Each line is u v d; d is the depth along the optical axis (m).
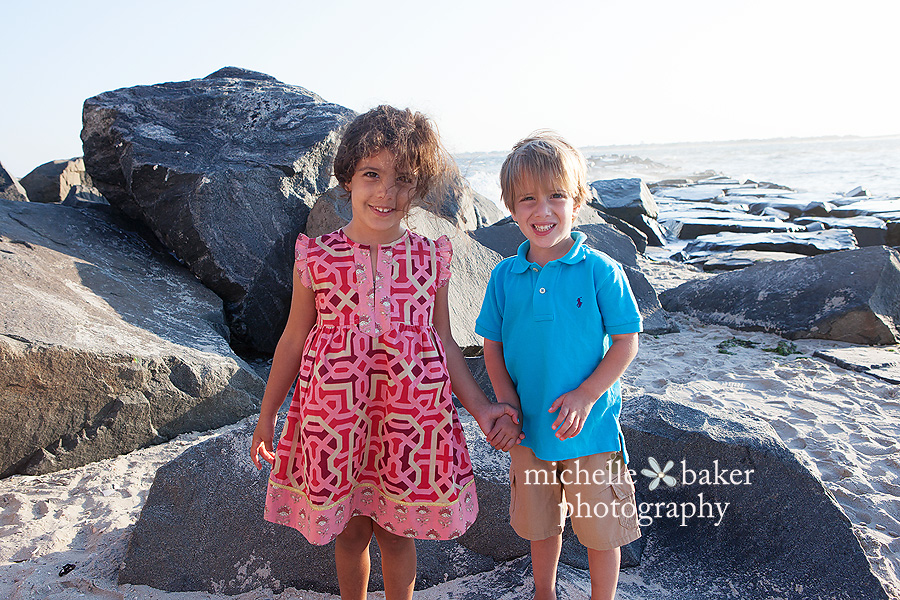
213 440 2.63
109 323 3.97
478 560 2.52
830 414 4.05
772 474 2.51
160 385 3.80
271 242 5.19
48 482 3.36
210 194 5.05
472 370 4.45
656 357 5.33
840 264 5.92
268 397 2.10
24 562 2.64
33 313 3.66
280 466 2.04
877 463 3.38
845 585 2.35
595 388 1.98
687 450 2.62
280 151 5.50
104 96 5.57
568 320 2.05
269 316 5.20
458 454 2.03
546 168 2.00
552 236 2.05
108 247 5.03
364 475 2.04
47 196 13.59
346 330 1.96
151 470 3.49
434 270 2.05
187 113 5.69
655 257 11.30
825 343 5.54
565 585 2.31
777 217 15.41
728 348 5.54
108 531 2.82
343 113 5.95
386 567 2.07
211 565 2.46
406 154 1.95
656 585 2.40
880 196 21.98
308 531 1.93
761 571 2.43
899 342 5.46
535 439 2.06
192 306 4.77
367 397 1.98
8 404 3.32
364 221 2.00
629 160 93.69
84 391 3.53
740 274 6.53
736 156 99.81
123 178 5.48
